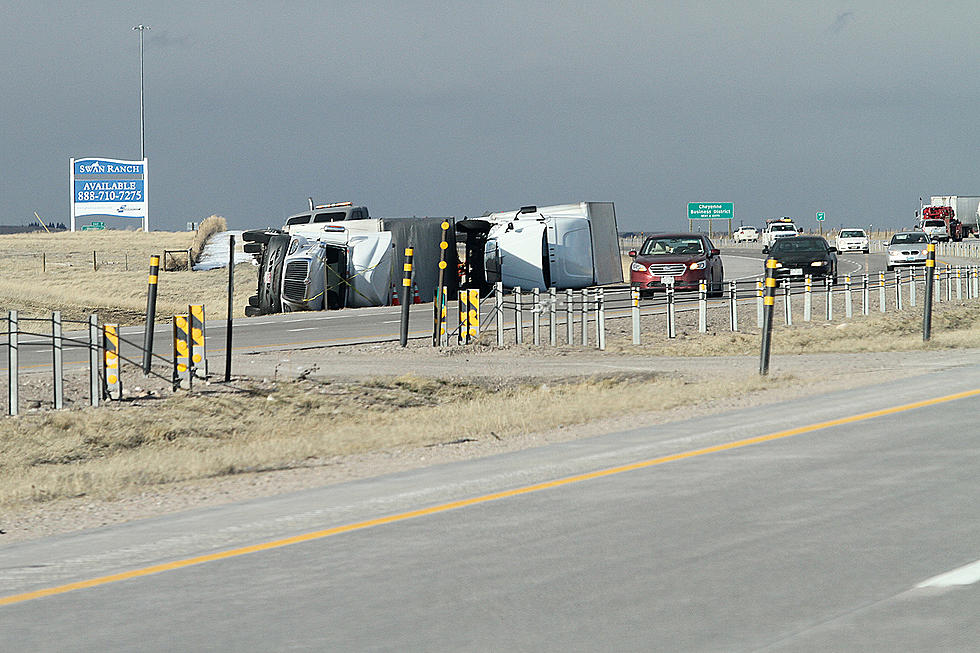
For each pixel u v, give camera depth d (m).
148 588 25.75
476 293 95.56
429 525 31.12
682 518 30.12
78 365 83.94
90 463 56.00
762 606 21.92
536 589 23.91
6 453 56.97
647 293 136.50
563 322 110.25
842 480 34.16
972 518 28.48
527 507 32.88
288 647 20.70
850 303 118.88
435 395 73.06
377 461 48.03
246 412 67.12
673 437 45.50
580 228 157.38
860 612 21.25
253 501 37.84
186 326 71.56
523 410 62.75
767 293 70.38
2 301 169.75
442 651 20.08
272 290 140.00
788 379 67.31
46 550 31.45
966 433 41.84
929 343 89.25
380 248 143.50
